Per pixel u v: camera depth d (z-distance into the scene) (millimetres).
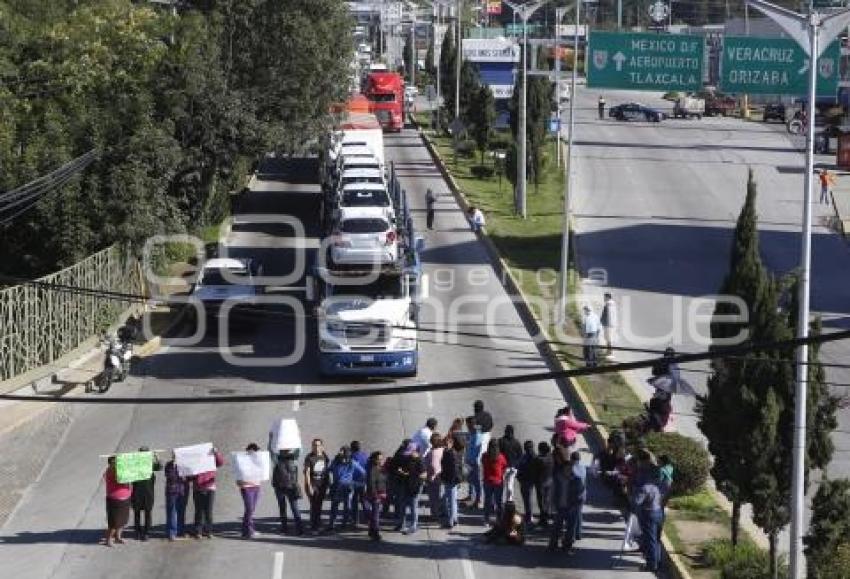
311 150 74875
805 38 26641
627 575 27641
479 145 90312
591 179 86938
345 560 28500
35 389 42094
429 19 199125
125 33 61062
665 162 95188
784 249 66688
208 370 45156
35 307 44250
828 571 24109
